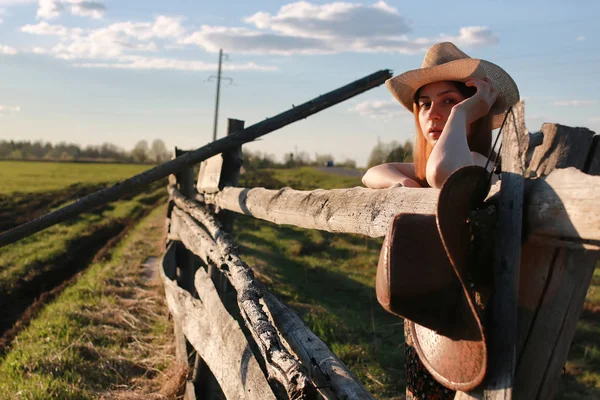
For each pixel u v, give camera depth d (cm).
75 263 1376
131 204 3038
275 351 212
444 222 123
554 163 135
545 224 122
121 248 1519
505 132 134
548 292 126
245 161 3303
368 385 583
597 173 136
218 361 317
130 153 14550
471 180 130
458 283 138
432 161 167
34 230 507
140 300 889
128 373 597
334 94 534
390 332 766
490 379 129
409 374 196
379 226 195
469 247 132
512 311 126
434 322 140
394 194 194
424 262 138
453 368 140
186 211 694
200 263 962
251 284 296
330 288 1046
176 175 844
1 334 816
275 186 3109
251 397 238
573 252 124
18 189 3716
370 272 1222
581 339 759
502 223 130
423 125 216
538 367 127
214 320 355
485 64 194
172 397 514
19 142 15288
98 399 521
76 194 3559
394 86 222
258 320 242
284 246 1483
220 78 6900
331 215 253
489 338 129
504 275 128
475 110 184
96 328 726
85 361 600
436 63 214
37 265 1305
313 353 239
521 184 127
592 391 596
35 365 580
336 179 3716
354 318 827
